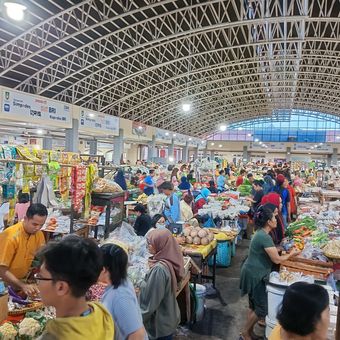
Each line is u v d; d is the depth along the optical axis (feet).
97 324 3.96
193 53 58.90
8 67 44.80
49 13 38.45
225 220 22.71
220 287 17.99
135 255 11.21
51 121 52.49
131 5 42.65
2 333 6.84
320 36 55.11
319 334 4.95
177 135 114.32
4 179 11.08
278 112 127.75
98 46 51.31
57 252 3.87
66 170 13.46
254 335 12.76
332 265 12.87
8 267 8.81
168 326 9.44
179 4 45.09
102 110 71.05
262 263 12.12
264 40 51.98
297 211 27.89
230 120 135.23
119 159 76.33
